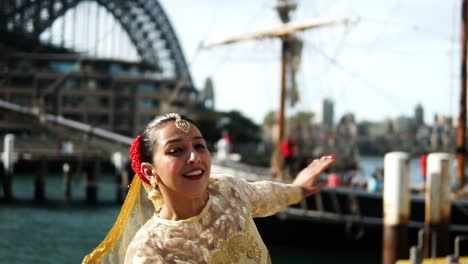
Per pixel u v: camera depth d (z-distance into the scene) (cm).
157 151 258
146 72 9756
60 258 1991
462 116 2592
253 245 272
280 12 2961
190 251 256
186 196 255
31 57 8625
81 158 4144
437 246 1702
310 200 2253
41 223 2747
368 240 2238
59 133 4022
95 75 9081
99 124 9106
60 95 8850
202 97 11006
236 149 10000
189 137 259
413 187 2419
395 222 1627
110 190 4653
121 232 273
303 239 2242
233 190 279
